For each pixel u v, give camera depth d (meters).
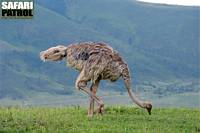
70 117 31.67
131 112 35.16
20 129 26.86
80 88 32.09
